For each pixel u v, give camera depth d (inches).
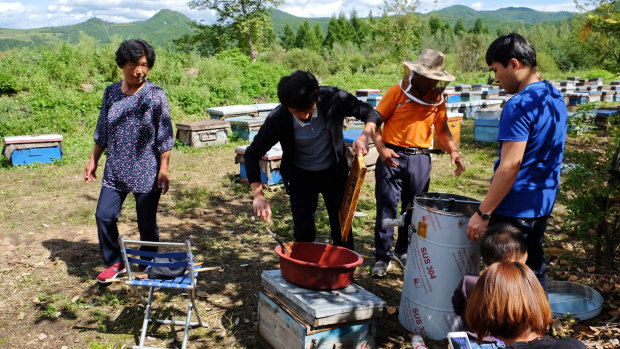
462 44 1768.0
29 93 575.8
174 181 328.8
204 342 134.6
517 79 109.1
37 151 382.6
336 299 116.3
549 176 110.1
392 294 161.5
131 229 234.7
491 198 105.2
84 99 582.2
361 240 215.3
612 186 163.6
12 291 168.9
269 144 130.6
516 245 95.9
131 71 152.8
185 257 122.6
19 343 136.2
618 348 120.7
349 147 310.5
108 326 144.7
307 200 140.3
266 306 128.2
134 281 127.5
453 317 125.3
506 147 104.1
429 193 139.6
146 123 157.0
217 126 448.5
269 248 208.1
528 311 66.8
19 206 274.1
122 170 158.4
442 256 122.0
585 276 168.9
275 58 1465.3
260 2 1369.3
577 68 1828.2
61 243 216.5
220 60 855.1
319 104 130.8
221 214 257.4
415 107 157.2
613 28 171.6
